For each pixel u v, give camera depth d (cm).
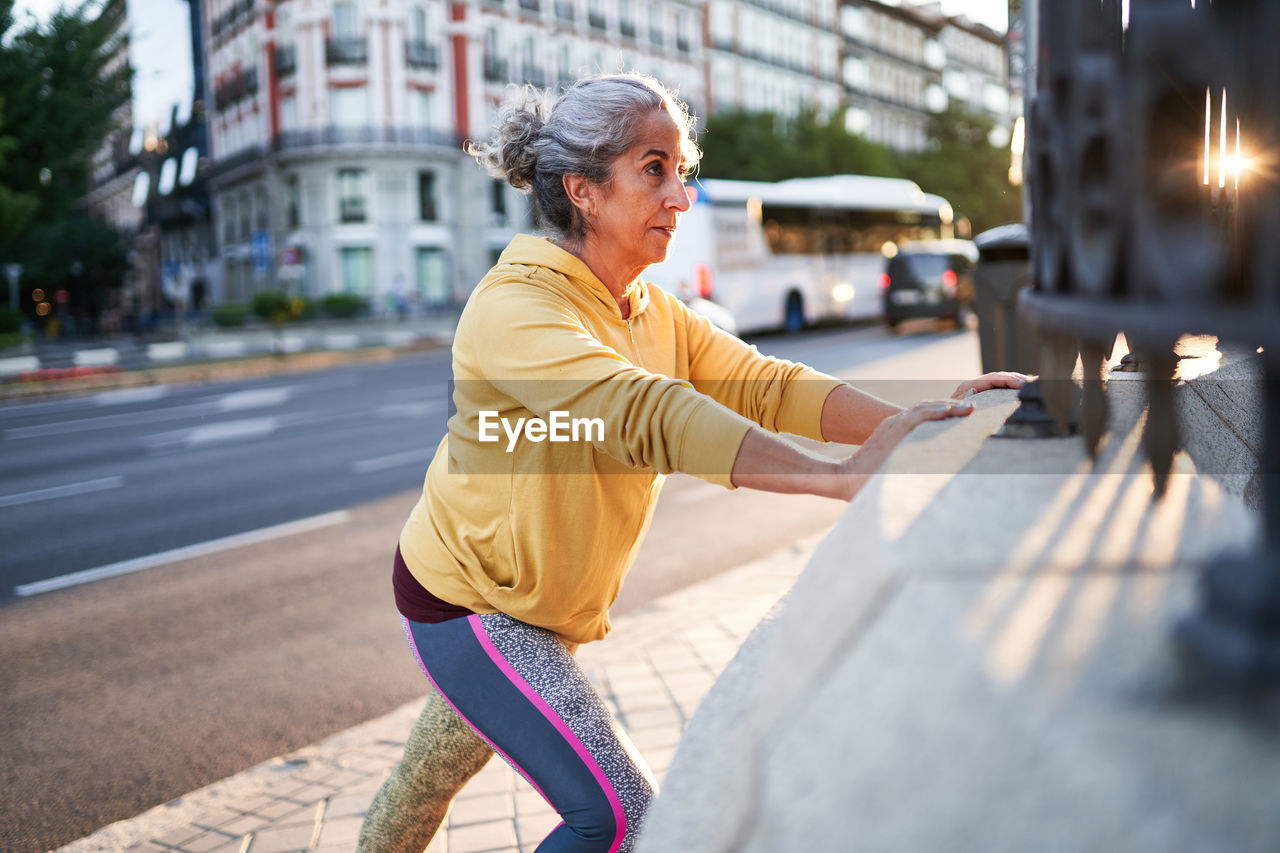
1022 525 71
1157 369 81
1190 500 74
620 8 5200
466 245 4516
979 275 419
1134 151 58
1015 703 51
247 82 4819
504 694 155
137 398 1911
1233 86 50
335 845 284
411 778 179
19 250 2825
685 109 157
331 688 441
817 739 63
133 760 380
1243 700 47
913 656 59
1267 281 47
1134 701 48
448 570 159
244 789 346
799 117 4719
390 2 4253
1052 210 77
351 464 1022
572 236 155
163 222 6125
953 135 5762
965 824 49
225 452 1153
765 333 2386
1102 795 45
